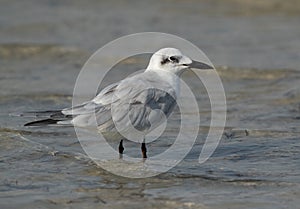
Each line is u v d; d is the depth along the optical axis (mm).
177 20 27562
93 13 29312
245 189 10586
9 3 31359
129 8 30281
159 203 10031
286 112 15656
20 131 13625
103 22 27484
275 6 29031
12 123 14219
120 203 10039
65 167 11703
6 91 17594
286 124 14586
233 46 23234
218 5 29938
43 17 28406
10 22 27375
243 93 17688
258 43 23625
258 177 11156
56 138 13258
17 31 25906
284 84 18531
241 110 15922
